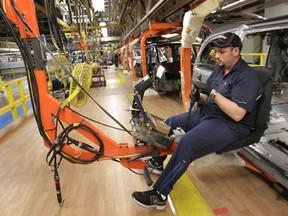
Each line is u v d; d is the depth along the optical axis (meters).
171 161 2.03
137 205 2.31
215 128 2.01
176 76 6.84
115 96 7.99
